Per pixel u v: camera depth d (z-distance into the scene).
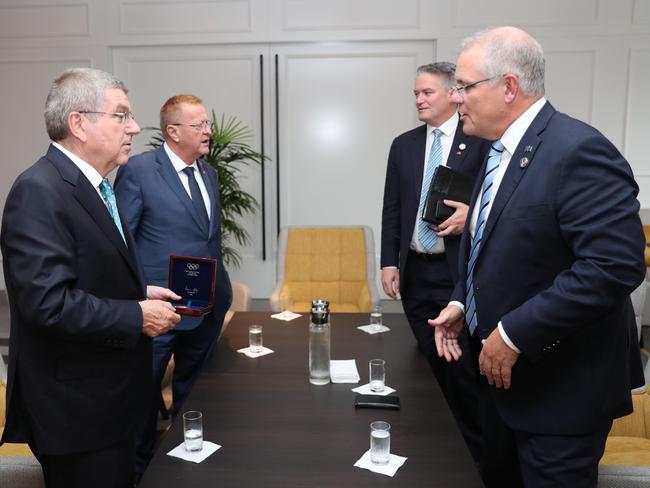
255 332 2.23
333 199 5.46
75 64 5.27
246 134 5.38
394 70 5.23
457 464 1.41
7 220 1.43
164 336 2.48
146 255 2.55
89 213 1.51
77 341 1.46
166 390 2.85
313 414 1.68
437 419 1.65
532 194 1.38
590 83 5.00
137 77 5.34
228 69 5.30
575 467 1.42
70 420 1.48
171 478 1.35
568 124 1.38
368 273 4.08
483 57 1.43
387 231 2.89
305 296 4.09
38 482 1.51
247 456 1.45
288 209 5.50
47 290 1.37
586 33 4.93
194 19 5.17
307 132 5.37
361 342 2.35
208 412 1.70
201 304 2.13
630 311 1.49
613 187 1.28
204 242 2.61
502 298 1.46
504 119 1.47
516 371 1.46
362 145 5.36
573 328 1.31
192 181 2.63
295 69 5.29
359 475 1.36
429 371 2.02
